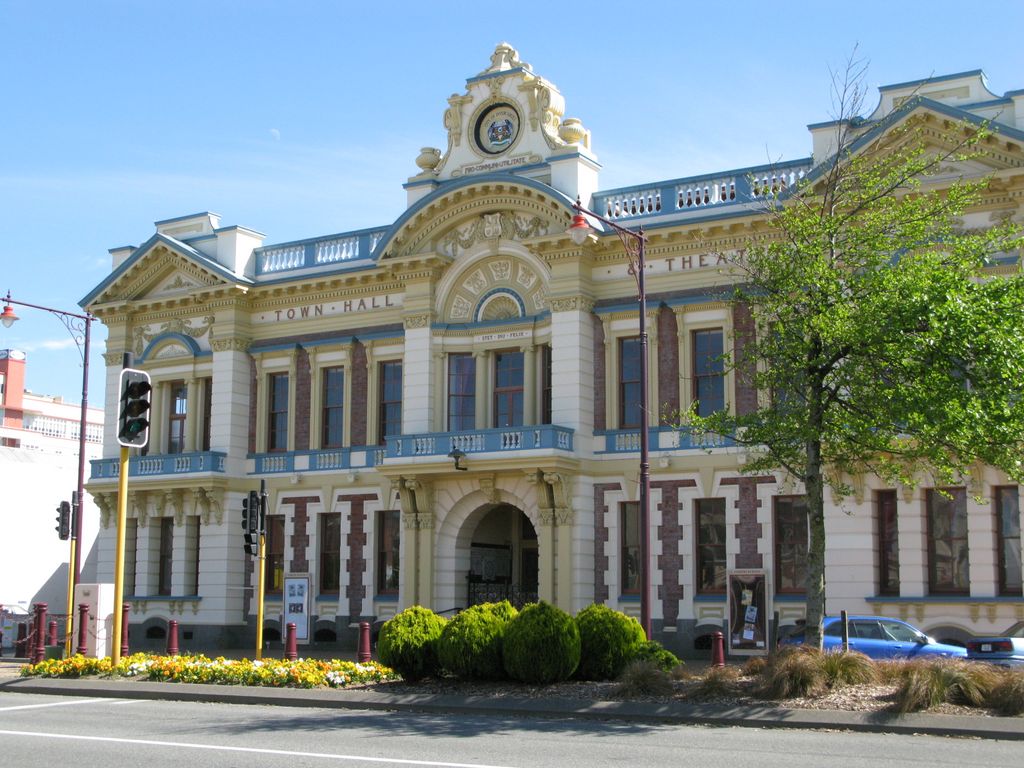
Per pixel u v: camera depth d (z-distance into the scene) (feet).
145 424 84.48
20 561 183.73
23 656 132.36
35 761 48.57
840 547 113.09
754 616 115.34
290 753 50.42
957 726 56.34
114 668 84.28
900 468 79.10
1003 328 66.13
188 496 148.05
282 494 144.77
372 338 140.77
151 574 150.20
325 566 142.00
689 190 124.47
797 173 117.91
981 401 66.44
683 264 124.06
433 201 134.10
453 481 130.93
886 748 51.83
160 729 59.21
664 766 46.78
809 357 73.41
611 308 126.93
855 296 72.02
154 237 151.94
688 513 121.19
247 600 145.48
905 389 68.18
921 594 108.99
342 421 143.13
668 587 121.29
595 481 126.11
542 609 71.77
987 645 85.35
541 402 130.72
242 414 148.25
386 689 73.82
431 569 131.03
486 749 51.65
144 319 156.87
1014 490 107.24
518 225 131.75
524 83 135.44
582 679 74.18
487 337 133.49
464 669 73.10
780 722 59.72
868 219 77.25
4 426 266.16
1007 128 105.09
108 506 153.28
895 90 113.60
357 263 143.64
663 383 124.26
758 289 91.50
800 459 76.23
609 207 128.67
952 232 77.66
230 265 149.38
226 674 79.36
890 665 67.46
